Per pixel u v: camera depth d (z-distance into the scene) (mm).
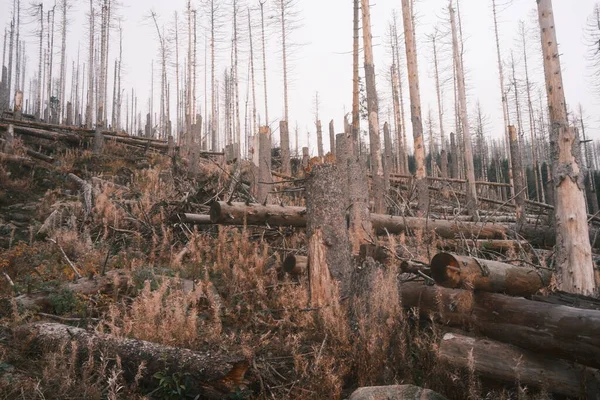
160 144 19562
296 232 9203
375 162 14250
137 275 6555
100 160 15836
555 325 3469
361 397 3500
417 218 9570
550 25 8133
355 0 17344
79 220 9750
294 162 20141
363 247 5824
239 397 3846
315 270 5812
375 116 14430
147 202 10305
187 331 4562
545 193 28797
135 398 3713
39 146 16672
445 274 4129
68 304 5625
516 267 4281
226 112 39062
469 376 3551
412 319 4801
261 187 11469
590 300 4242
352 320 4957
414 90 14297
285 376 4363
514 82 32500
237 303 6207
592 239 10102
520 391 3307
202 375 3855
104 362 3811
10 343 4398
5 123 16984
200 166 16156
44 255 7781
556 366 3586
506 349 3770
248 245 8094
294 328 5426
